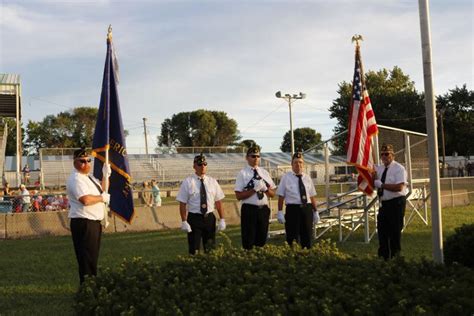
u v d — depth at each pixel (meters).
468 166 47.09
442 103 62.50
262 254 6.61
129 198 7.83
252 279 5.32
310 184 8.97
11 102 34.06
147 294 5.11
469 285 4.88
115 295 5.14
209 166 51.44
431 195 6.08
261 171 8.62
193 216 8.02
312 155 46.47
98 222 6.83
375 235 13.59
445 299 4.50
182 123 94.06
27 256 11.26
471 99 61.94
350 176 27.27
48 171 44.38
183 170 49.12
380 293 4.75
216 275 5.52
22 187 21.64
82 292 5.38
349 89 69.38
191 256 6.63
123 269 6.09
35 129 83.94
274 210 18.83
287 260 6.29
